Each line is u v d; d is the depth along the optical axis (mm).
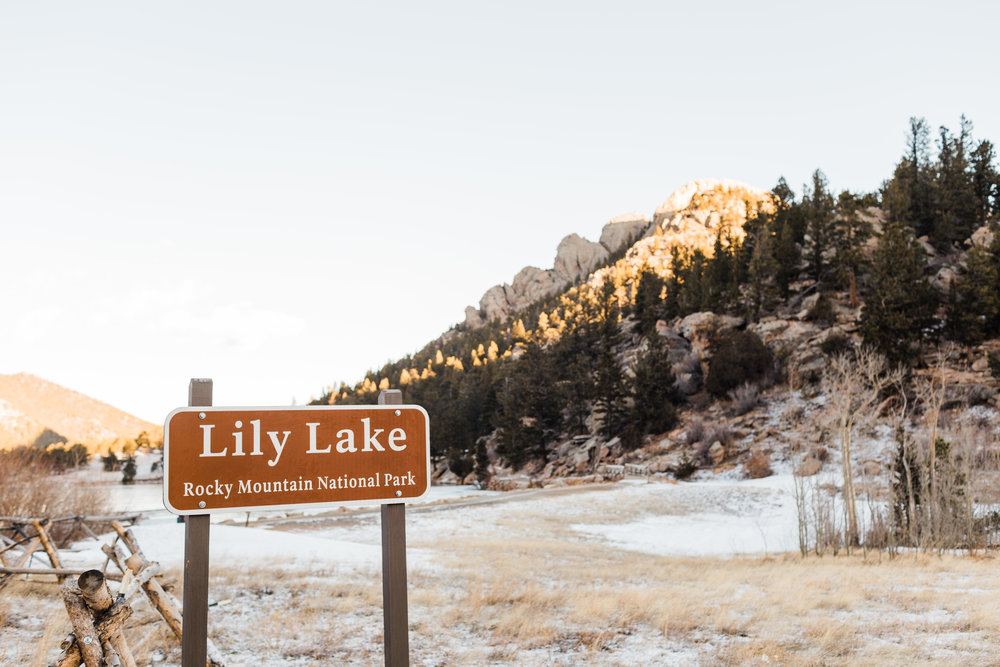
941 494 25891
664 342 82562
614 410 77812
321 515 34188
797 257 86438
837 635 9633
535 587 13039
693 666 8148
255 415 4277
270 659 7688
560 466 79125
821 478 45438
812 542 29000
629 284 138000
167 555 14258
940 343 65125
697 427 65812
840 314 76250
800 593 13203
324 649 8195
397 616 4426
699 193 193125
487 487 80375
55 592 9891
